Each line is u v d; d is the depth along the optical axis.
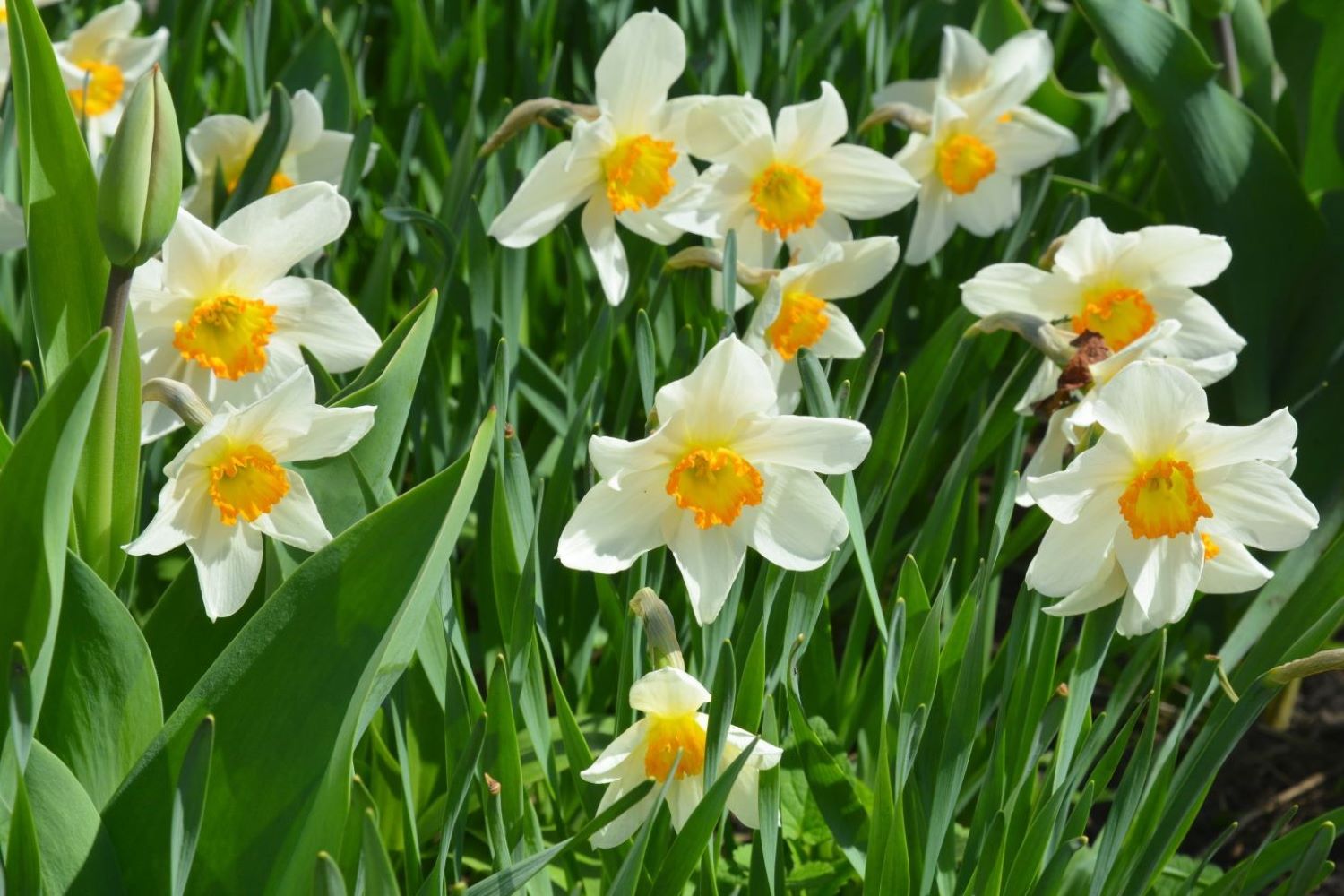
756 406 0.98
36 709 0.91
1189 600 0.99
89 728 0.94
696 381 0.97
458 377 1.24
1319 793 1.22
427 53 1.26
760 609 1.02
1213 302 1.22
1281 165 1.20
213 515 0.97
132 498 0.96
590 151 1.08
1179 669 1.22
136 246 0.93
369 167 1.26
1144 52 1.19
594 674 1.12
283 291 1.02
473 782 1.00
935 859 0.99
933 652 0.98
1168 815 0.99
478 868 1.08
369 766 1.06
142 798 0.92
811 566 0.99
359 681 0.92
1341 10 1.24
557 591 1.09
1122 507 0.98
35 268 0.96
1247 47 1.27
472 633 1.15
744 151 1.11
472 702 1.00
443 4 1.32
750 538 0.99
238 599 0.97
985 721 1.06
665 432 0.98
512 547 1.02
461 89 1.30
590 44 1.36
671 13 1.42
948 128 1.19
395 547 0.92
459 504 0.92
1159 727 1.23
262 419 0.95
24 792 0.90
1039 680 1.02
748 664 0.99
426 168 1.27
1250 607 1.16
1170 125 1.19
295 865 0.92
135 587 1.14
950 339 1.16
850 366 1.14
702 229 1.11
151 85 0.91
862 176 1.13
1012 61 1.22
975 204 1.21
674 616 1.10
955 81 1.22
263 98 1.20
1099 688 1.25
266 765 0.92
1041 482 0.98
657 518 1.00
